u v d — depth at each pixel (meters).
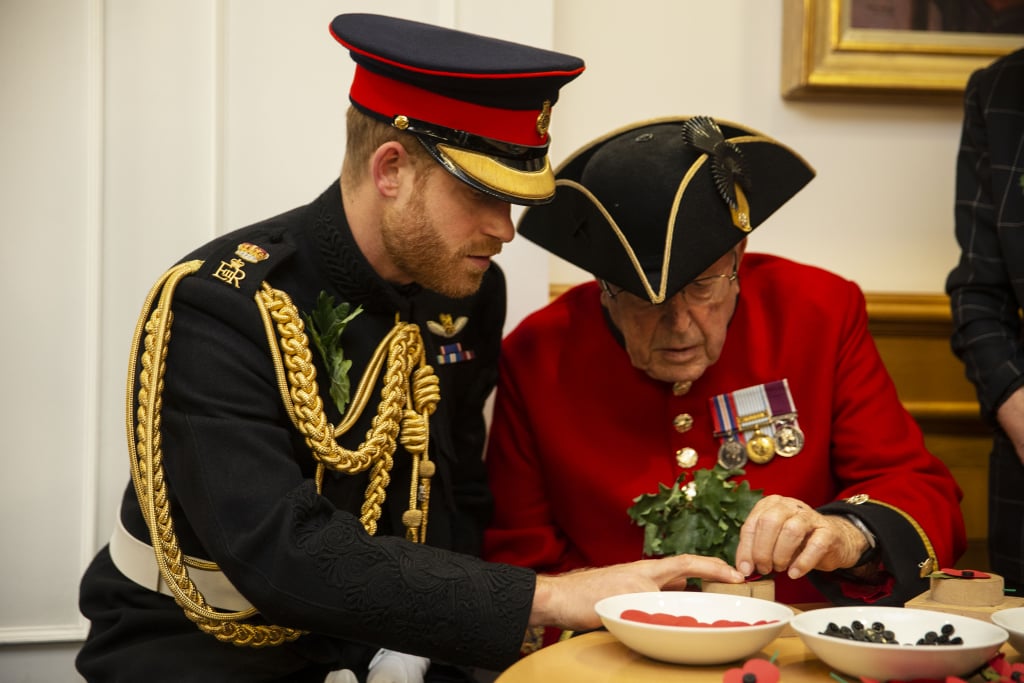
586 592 1.29
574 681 1.09
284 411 1.41
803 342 1.84
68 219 2.01
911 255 2.46
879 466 1.75
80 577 2.02
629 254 1.57
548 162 1.48
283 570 1.26
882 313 2.30
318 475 1.42
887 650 1.01
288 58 2.09
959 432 2.37
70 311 2.01
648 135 1.71
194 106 2.05
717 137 1.65
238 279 1.41
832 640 1.04
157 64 2.04
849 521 1.52
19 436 2.00
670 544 1.47
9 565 2.00
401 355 1.51
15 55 1.98
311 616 1.26
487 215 1.42
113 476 2.04
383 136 1.42
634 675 1.11
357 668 1.55
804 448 1.76
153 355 1.35
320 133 2.10
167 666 1.40
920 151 2.45
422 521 1.54
